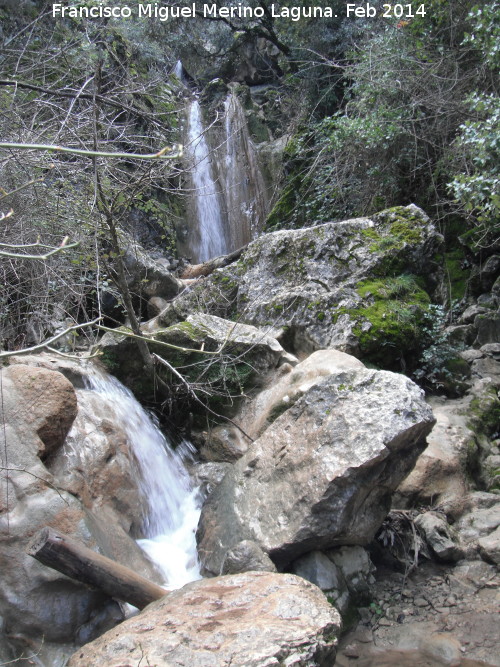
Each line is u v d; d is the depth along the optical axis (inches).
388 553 168.6
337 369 186.7
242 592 125.2
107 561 133.6
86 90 206.1
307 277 241.4
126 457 169.3
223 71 532.1
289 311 233.8
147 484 179.2
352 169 319.6
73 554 129.7
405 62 293.7
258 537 151.3
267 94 495.8
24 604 129.8
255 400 202.1
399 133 289.9
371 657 136.2
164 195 411.8
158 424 208.1
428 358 228.1
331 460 147.8
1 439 142.0
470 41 252.8
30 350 75.5
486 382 226.7
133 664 105.0
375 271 237.6
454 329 256.1
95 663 108.7
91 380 190.2
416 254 245.8
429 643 138.4
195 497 187.0
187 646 108.9
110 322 260.7
